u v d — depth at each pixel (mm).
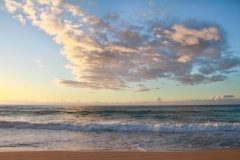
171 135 11320
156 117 27703
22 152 6711
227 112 36844
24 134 11703
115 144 8805
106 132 12641
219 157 6051
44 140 9773
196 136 10930
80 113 36719
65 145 8562
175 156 6184
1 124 15391
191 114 32844
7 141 9469
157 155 6340
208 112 37125
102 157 6039
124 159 5793
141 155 6332
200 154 6516
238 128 13391
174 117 27516
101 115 32250
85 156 6164
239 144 8812
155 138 10375
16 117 28391
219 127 13438
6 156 6094
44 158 5863
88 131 13023
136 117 28016
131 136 11031
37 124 15133
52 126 14719
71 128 14156
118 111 41500
